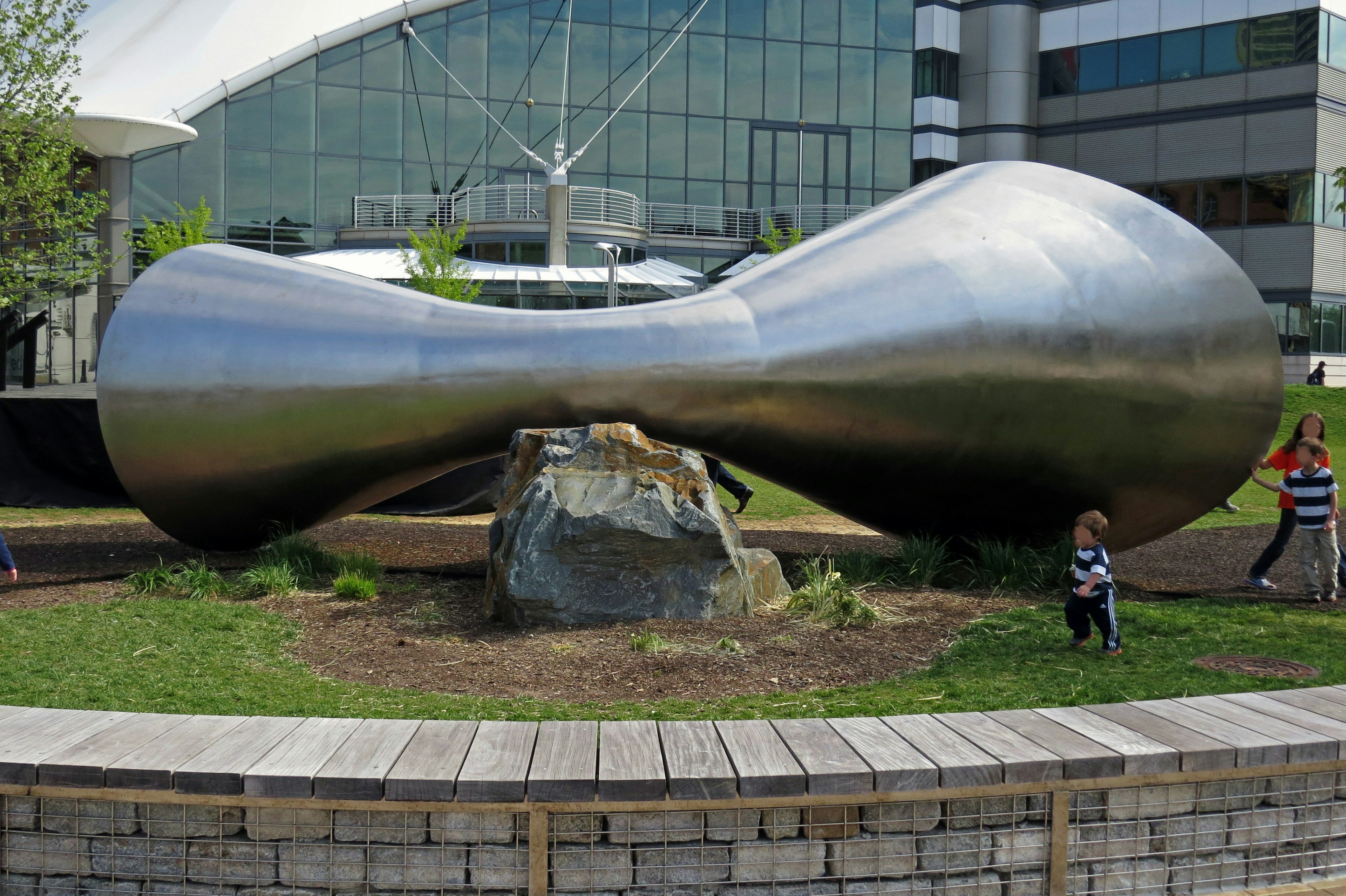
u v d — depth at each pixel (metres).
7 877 3.62
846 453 7.98
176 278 8.36
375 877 3.56
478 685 5.55
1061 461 8.22
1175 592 8.60
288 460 8.03
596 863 3.54
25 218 18.80
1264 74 35.03
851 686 5.56
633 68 38.53
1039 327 7.88
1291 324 34.94
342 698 5.30
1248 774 3.83
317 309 8.05
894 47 40.38
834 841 3.62
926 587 8.31
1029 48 39.94
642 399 7.55
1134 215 8.41
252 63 33.56
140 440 8.06
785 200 40.16
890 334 7.71
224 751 3.69
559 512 6.91
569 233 35.31
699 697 5.35
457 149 36.81
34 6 17.83
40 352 29.48
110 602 7.48
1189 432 8.34
